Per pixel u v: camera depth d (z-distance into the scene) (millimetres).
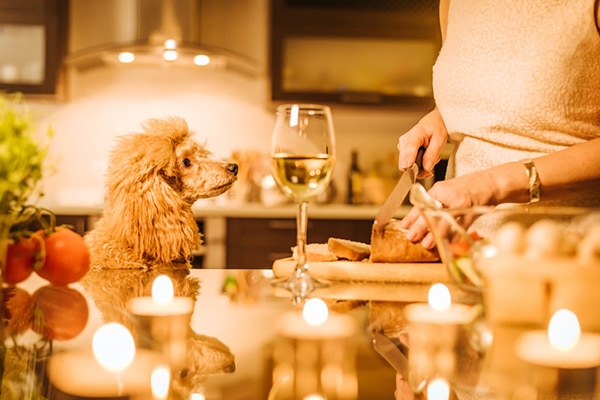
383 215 1114
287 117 1009
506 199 1134
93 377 583
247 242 3373
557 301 653
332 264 1122
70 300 932
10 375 588
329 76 3797
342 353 671
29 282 1079
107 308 877
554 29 1322
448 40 1545
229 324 791
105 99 3928
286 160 999
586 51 1312
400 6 3691
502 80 1385
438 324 794
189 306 901
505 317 670
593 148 1159
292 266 1156
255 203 3777
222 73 3988
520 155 1404
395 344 704
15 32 3664
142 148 1374
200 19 3934
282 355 659
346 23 3674
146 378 580
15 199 764
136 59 3670
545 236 649
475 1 1465
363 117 4043
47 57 3580
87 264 1005
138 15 3547
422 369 610
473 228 728
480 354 659
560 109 1343
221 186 1506
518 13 1372
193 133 1538
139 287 1043
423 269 1099
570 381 571
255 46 4012
